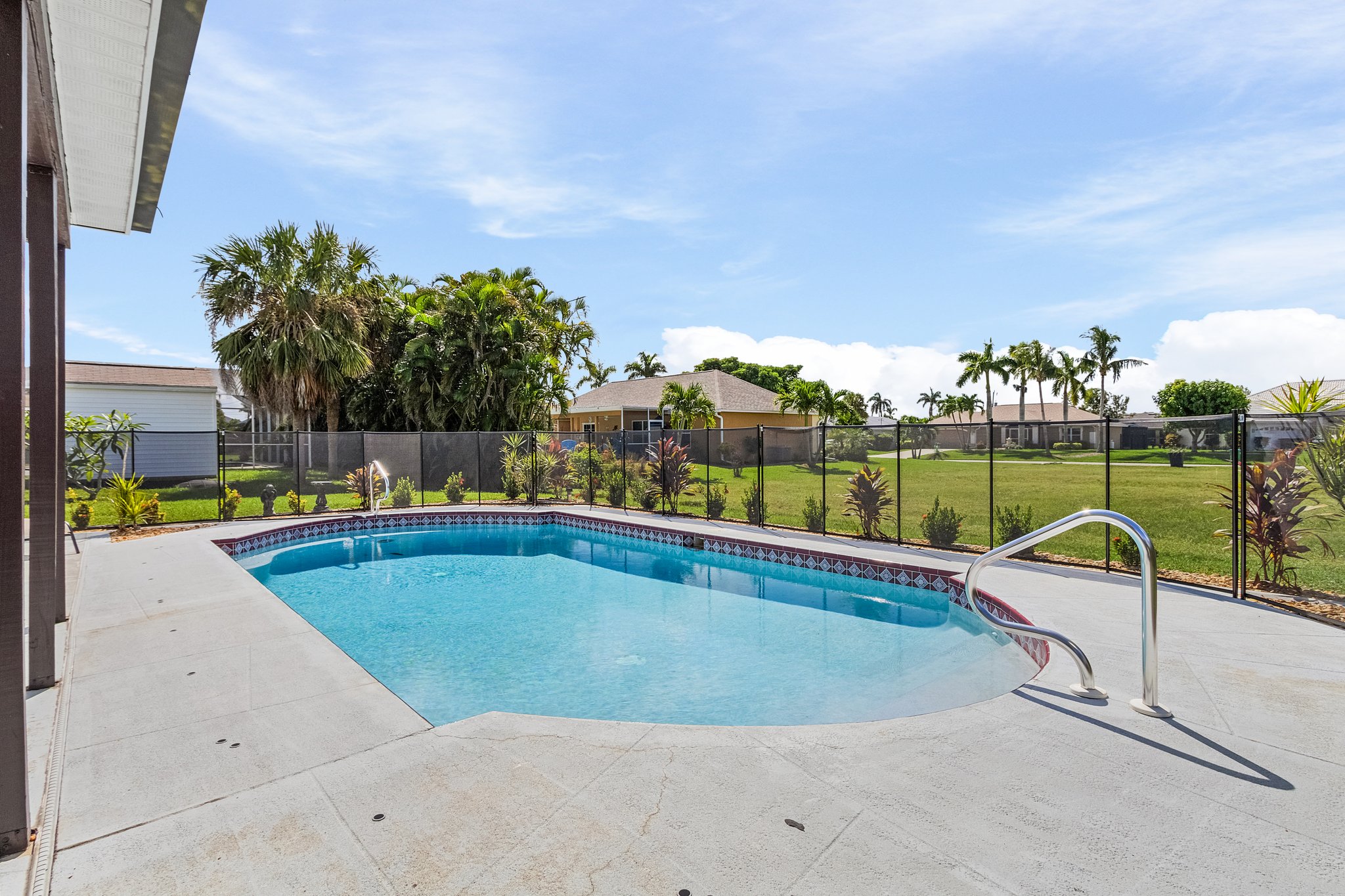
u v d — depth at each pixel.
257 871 2.16
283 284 17.05
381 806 2.56
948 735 3.16
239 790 2.72
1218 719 3.31
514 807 2.54
